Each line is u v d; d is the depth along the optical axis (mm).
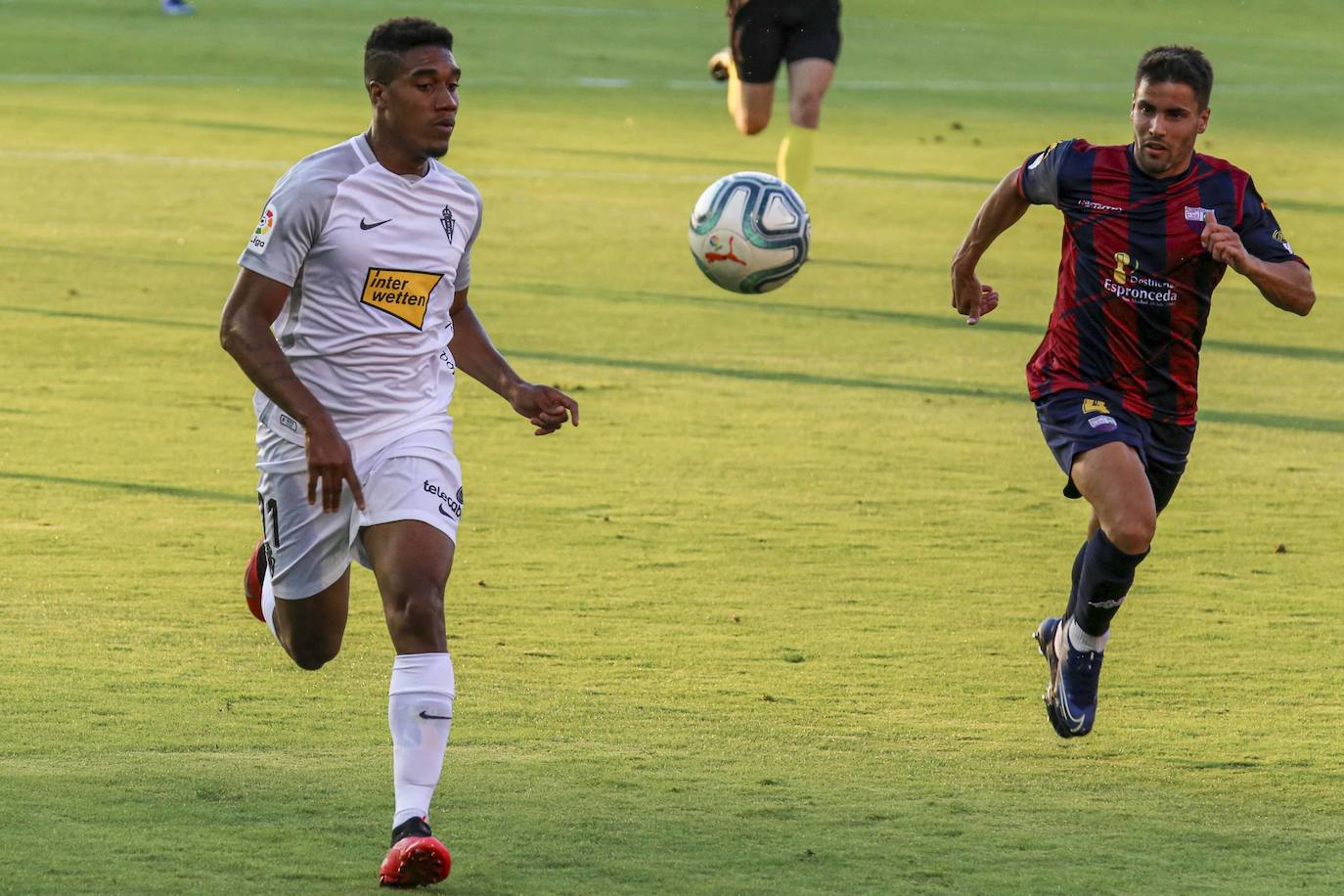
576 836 16984
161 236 58906
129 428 36031
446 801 18000
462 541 29172
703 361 44406
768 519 30984
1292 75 124062
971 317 21812
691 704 21656
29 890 15070
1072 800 18500
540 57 114500
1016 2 161250
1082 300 19938
